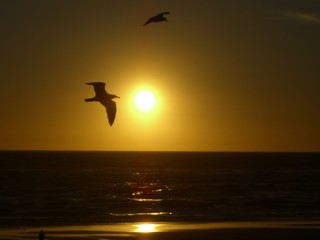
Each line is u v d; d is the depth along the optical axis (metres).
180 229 51.81
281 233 49.03
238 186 110.00
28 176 136.62
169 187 107.25
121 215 64.81
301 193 94.75
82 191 97.44
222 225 54.59
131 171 170.38
